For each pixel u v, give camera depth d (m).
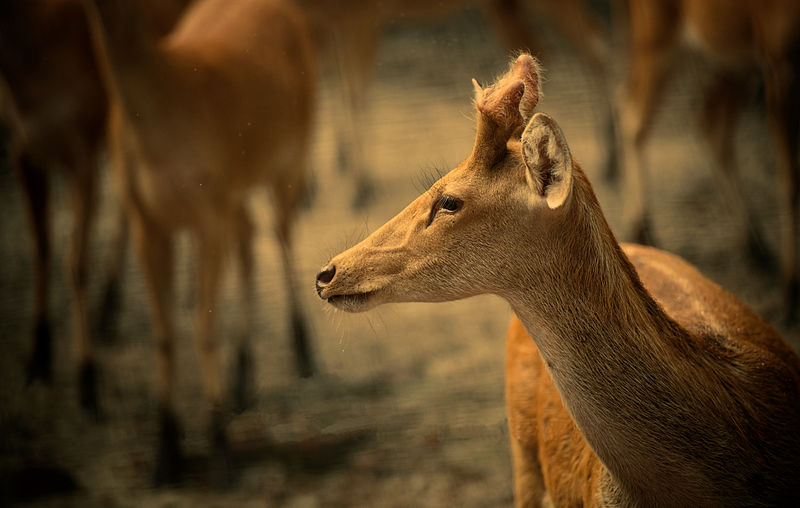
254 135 9.28
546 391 5.04
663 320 4.16
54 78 9.75
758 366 4.40
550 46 18.70
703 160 14.09
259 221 13.71
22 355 10.74
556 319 4.03
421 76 18.23
